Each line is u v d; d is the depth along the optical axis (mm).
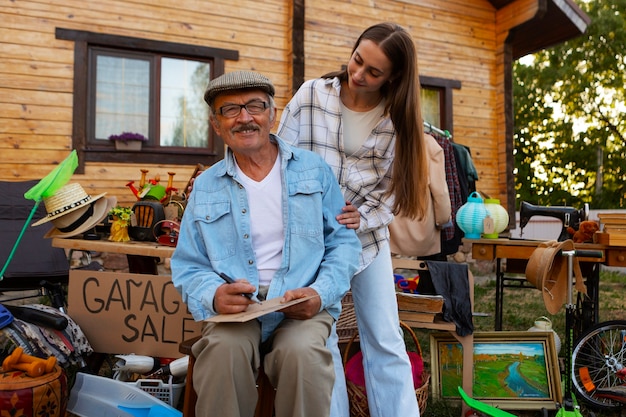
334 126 2227
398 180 2229
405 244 4195
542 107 26766
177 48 6492
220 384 1633
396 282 3752
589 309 3377
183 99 6602
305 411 1659
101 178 6113
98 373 3119
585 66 25797
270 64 6977
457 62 8141
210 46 6660
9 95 5789
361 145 2248
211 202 1919
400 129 2188
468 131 8188
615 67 25031
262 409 1854
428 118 8023
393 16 7715
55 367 2299
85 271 2820
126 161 6230
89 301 2807
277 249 1918
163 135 6504
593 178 27125
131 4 6312
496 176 8352
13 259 3564
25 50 5863
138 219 3049
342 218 2004
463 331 2867
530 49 9289
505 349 3039
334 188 2047
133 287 2789
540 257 2682
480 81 8297
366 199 2287
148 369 2650
